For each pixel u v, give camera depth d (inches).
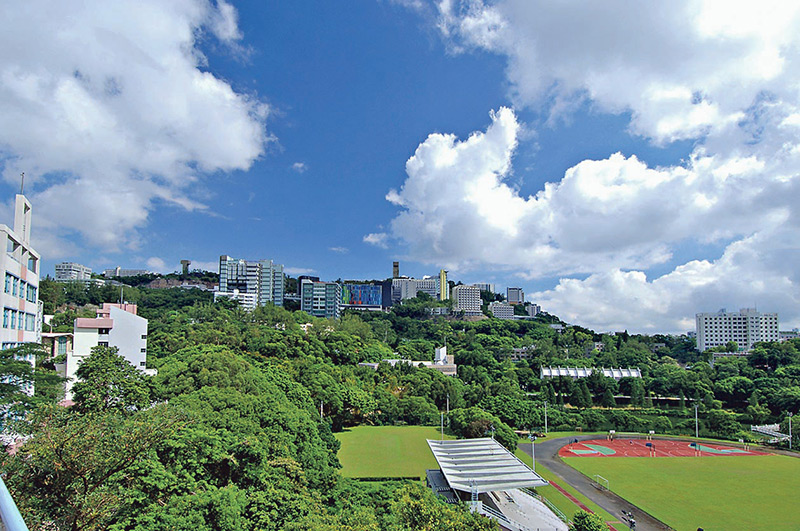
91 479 1435.8
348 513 1945.1
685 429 6348.4
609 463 4510.3
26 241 2878.9
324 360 6368.1
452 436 5064.0
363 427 5570.9
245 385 3324.3
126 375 2677.2
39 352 1983.3
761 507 3267.7
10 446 1625.2
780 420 6515.8
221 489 1779.0
